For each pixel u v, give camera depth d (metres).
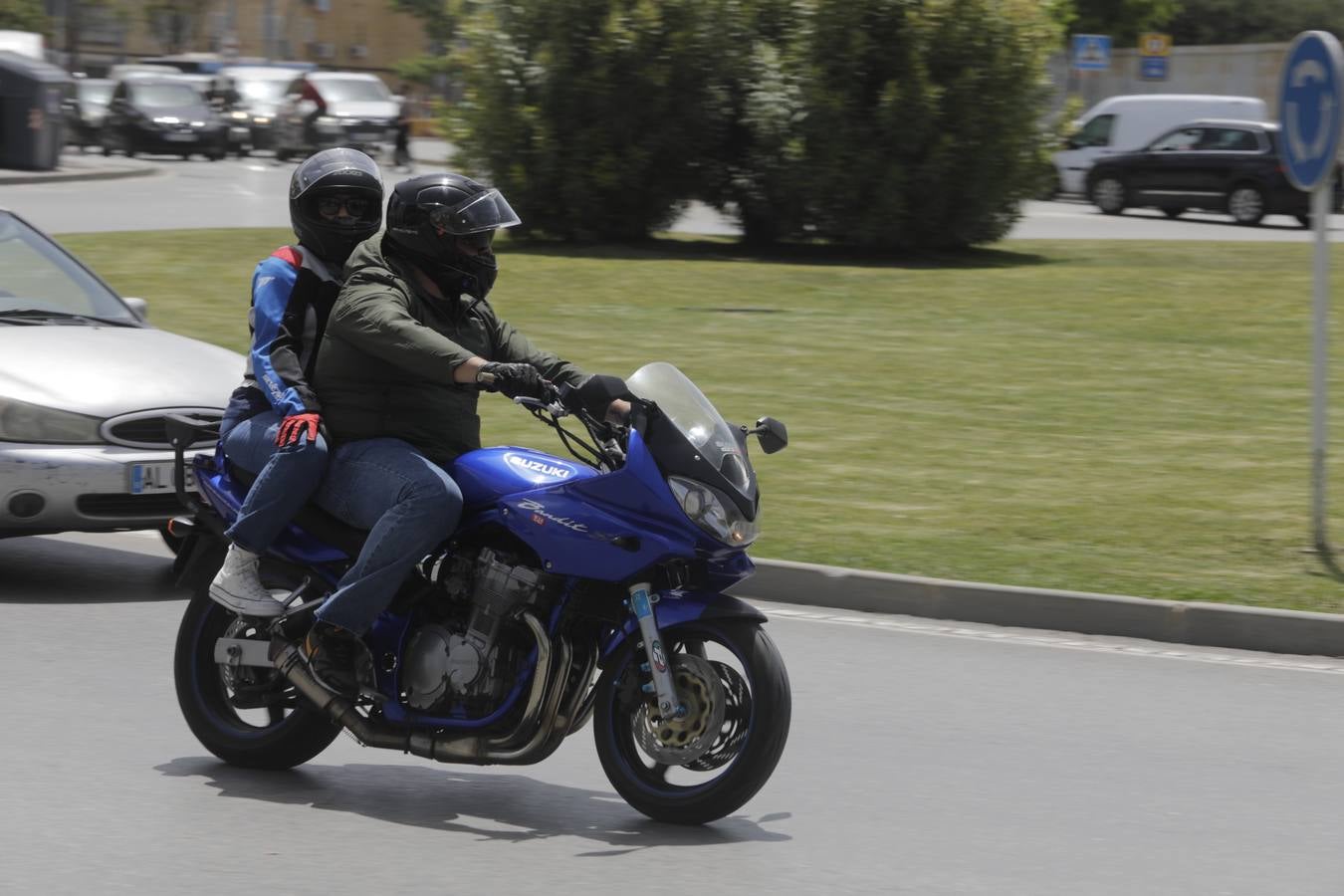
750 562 19.97
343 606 20.25
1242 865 19.56
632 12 87.94
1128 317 67.31
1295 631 29.97
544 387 19.33
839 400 50.38
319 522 21.03
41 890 17.70
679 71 88.12
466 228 20.33
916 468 41.97
